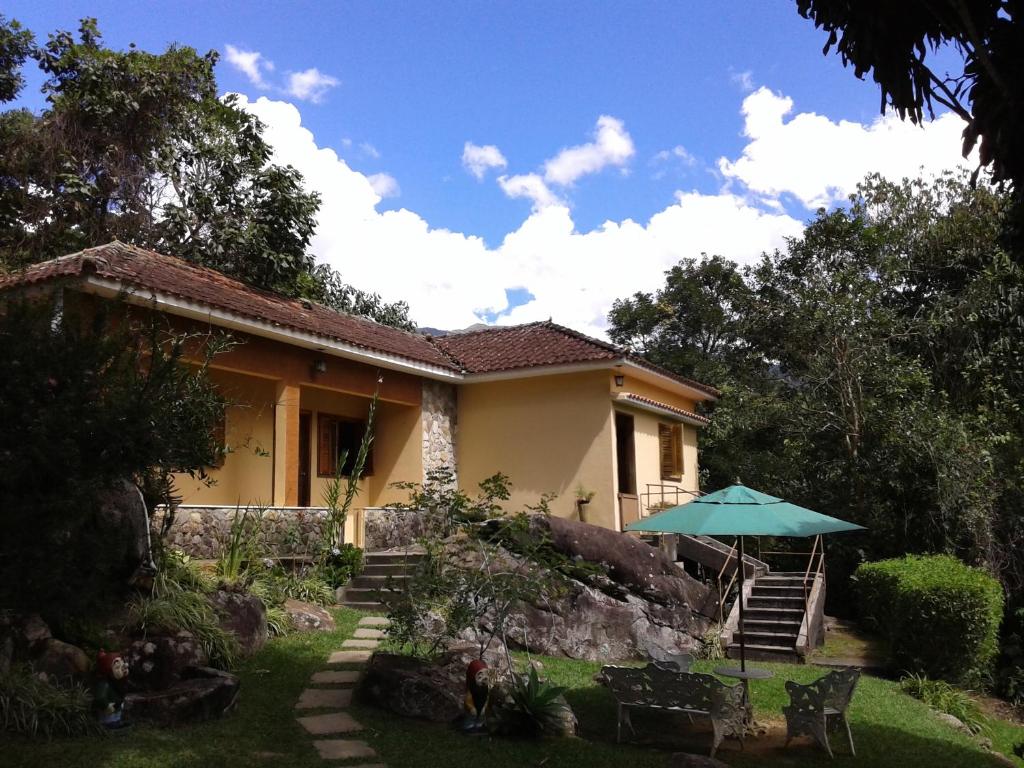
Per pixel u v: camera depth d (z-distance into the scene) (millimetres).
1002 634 15070
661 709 7895
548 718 7402
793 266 25500
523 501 17062
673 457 19812
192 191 20094
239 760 5844
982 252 22312
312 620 10148
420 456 16859
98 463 6125
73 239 18578
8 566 5723
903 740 8508
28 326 6176
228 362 12609
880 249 23766
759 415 22688
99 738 5887
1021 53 5695
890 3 6043
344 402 17125
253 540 11039
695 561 16391
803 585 14586
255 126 20906
